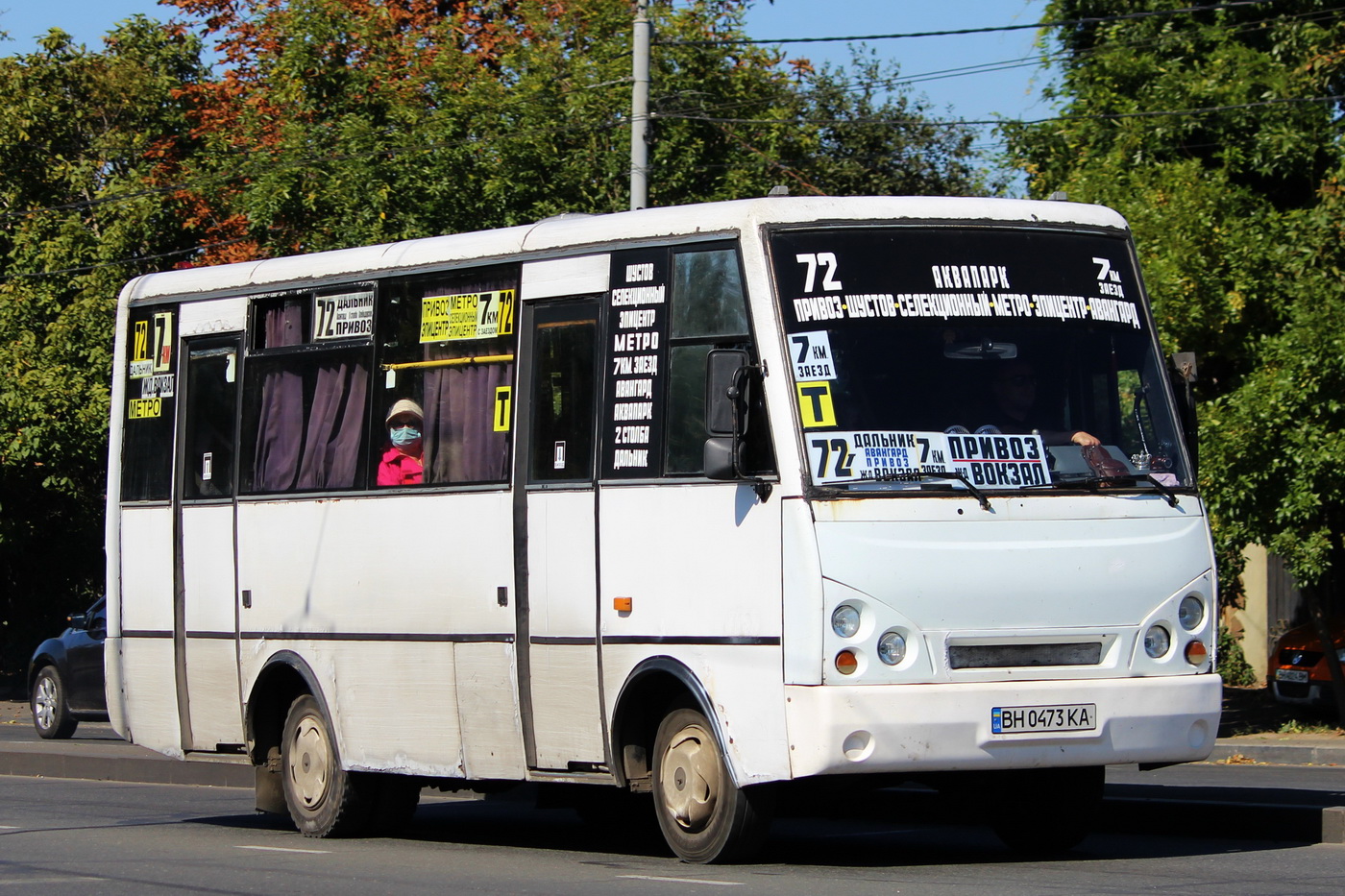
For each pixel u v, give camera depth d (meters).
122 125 31.39
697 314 9.23
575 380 9.91
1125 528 8.92
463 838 11.84
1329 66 19.12
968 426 8.80
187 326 12.98
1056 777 9.95
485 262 10.62
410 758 10.91
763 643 8.61
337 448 11.57
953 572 8.52
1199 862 9.35
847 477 8.54
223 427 12.56
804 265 8.90
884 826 12.36
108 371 28.31
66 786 16.62
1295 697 20.12
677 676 9.08
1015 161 21.67
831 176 36.97
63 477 28.81
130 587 13.25
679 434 9.23
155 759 17.09
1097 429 9.11
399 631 10.97
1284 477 17.70
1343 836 10.23
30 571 33.59
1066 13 21.33
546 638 9.94
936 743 8.38
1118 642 8.84
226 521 12.41
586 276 9.91
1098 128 20.27
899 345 8.87
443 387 10.84
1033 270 9.28
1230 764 17.67
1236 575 22.50
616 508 9.52
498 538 10.31
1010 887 8.11
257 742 12.20
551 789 11.63
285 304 12.18
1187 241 18.19
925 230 9.15
